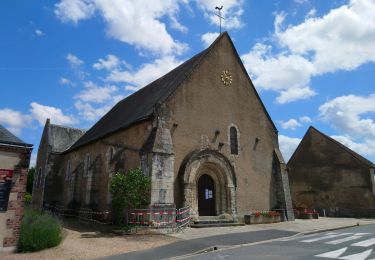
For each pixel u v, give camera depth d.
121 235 12.91
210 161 17.00
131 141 17.44
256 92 21.41
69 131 32.81
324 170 29.95
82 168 23.75
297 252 9.22
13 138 9.95
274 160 21.19
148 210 14.14
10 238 9.31
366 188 27.19
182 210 15.12
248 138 20.03
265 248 10.22
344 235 13.52
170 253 9.62
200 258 8.84
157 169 14.82
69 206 22.73
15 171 9.61
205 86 18.50
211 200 17.62
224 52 20.14
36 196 30.77
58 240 10.42
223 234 13.24
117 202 14.51
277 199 20.39
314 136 31.53
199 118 17.72
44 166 29.84
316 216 23.47
